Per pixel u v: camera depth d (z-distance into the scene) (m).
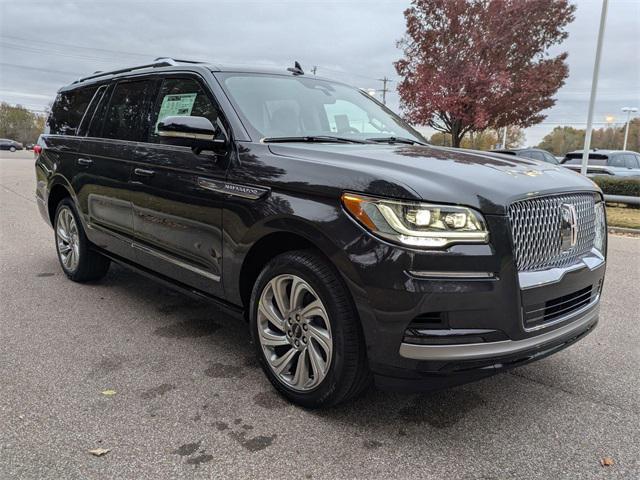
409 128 4.37
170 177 3.61
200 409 2.91
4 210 10.31
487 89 13.49
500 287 2.44
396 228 2.42
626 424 2.88
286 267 2.88
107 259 5.17
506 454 2.58
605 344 4.04
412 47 14.73
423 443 2.65
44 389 3.08
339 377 2.70
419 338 2.43
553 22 13.34
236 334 4.03
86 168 4.65
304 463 2.46
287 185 2.84
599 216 3.21
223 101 3.45
